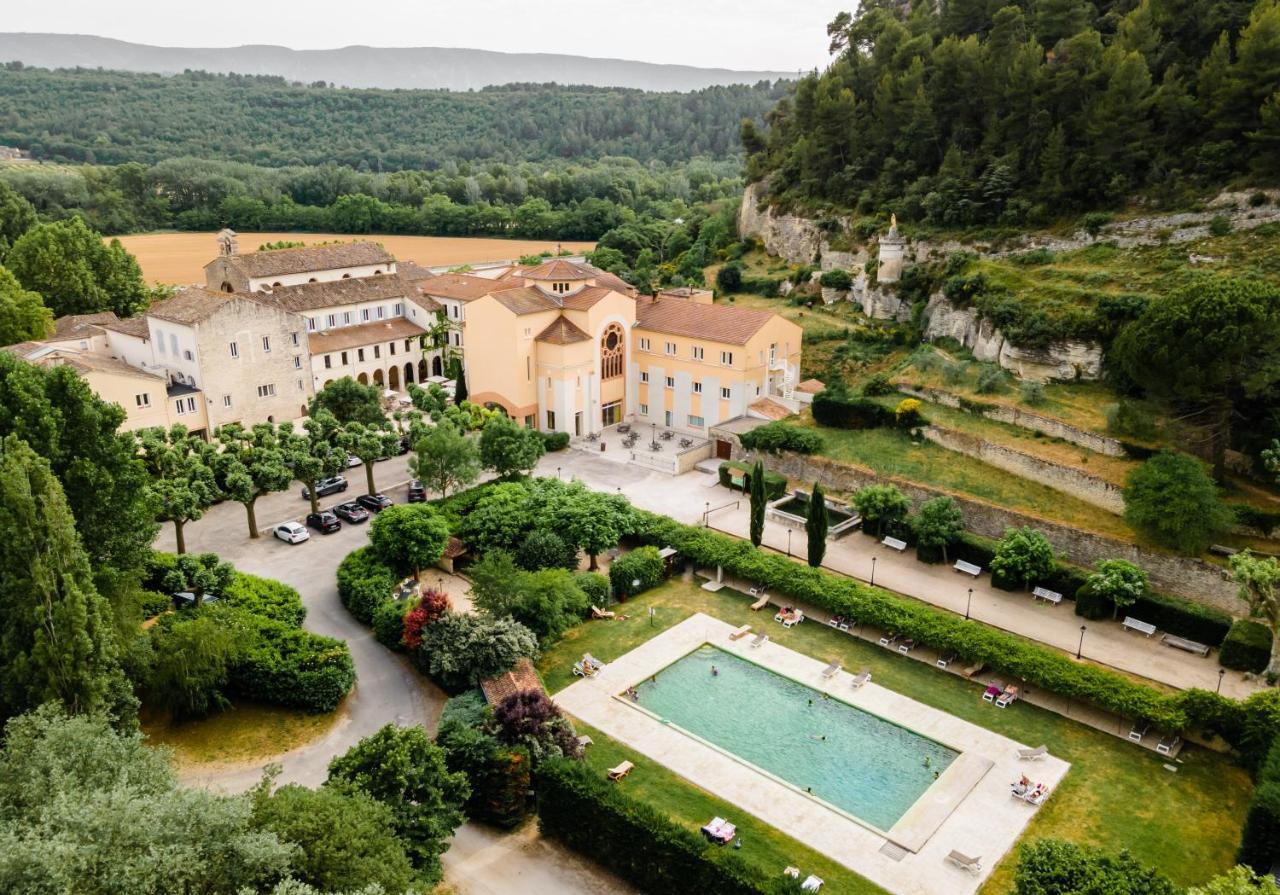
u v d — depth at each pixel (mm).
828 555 74000
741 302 130625
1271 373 62594
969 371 90812
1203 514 61062
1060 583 66250
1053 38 119438
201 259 186625
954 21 135125
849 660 59656
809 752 50500
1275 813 38812
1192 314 65000
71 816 28828
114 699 43406
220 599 59406
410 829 38031
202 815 30172
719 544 70188
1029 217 104812
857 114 137000
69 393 51562
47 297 117188
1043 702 55000
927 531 71250
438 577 69625
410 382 119938
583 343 98688
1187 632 60250
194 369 93188
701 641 61781
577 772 43469
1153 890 32656
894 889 40469
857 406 89562
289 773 47375
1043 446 77688
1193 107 97750
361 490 86562
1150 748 50500
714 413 99250
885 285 112750
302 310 109562
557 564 66250
